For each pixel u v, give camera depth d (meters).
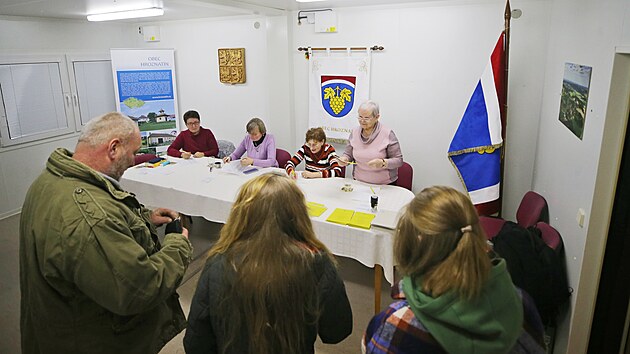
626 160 1.65
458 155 3.31
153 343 1.56
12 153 4.41
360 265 3.36
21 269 1.43
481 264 0.85
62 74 4.77
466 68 3.63
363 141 3.18
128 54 4.95
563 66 2.63
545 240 2.24
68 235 1.24
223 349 1.11
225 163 3.71
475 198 3.28
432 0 3.60
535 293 1.98
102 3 3.45
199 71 5.21
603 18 1.80
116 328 1.43
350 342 2.46
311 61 4.30
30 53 4.44
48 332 1.37
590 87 1.91
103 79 5.27
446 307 0.84
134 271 1.28
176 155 4.10
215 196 2.92
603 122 1.68
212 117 5.31
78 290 1.34
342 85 4.19
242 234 1.10
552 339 2.20
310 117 4.47
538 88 3.36
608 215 1.74
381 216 2.39
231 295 1.05
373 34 3.95
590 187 1.79
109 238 1.26
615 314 1.82
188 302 2.85
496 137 3.14
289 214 1.10
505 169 3.62
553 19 3.10
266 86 4.78
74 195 1.29
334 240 2.44
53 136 4.77
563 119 2.47
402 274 0.97
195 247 3.66
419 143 3.99
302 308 1.07
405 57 3.85
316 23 4.15
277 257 1.04
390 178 3.17
